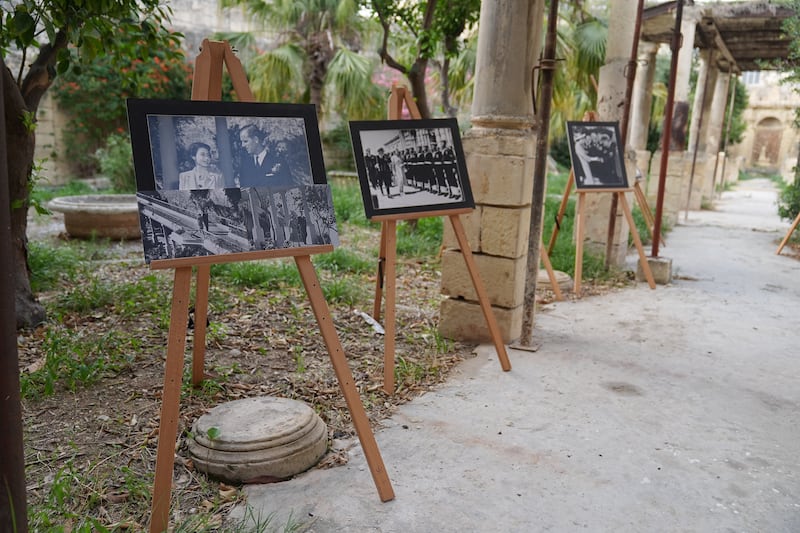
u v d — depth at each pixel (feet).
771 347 13.38
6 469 4.94
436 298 16.63
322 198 7.78
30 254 16.84
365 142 10.85
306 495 7.39
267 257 7.23
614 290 18.43
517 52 12.19
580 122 18.34
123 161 33.53
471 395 10.48
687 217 37.19
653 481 7.87
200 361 9.93
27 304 12.53
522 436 9.00
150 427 8.78
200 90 7.70
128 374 10.55
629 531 6.84
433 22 25.80
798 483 7.93
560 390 10.77
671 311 16.16
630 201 20.71
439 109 46.03
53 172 36.58
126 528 6.64
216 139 7.38
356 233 25.29
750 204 49.88
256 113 7.70
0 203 4.65
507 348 12.85
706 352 12.94
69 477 7.29
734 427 9.50
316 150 7.99
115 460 7.92
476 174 12.76
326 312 7.51
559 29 31.99
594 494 7.54
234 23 41.39
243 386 10.31
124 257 19.54
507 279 12.84
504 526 6.87
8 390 4.87
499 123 12.51
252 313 14.26
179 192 6.86
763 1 29.71
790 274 21.33
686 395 10.69
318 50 34.53
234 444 7.68
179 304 6.72
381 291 13.94
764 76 110.22
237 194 7.20
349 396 7.42
